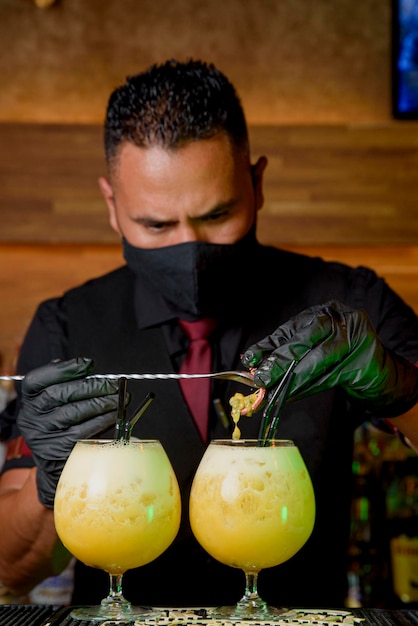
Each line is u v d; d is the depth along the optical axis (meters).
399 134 3.01
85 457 1.25
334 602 1.85
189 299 1.80
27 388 1.40
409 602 2.30
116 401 1.39
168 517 1.27
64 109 3.07
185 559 1.78
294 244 3.03
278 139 3.01
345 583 1.90
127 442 1.27
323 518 1.85
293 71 3.07
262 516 1.22
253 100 3.06
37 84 3.07
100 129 3.01
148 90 1.70
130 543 1.22
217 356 1.92
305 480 1.29
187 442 1.82
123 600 1.30
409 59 3.02
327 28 3.07
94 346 1.95
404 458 2.53
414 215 3.01
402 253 3.08
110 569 1.27
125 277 2.08
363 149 3.01
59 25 3.07
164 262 1.76
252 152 3.01
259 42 3.07
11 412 1.99
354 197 3.01
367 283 2.03
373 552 2.45
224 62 3.07
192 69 1.77
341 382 1.43
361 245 3.03
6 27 3.06
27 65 3.06
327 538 1.85
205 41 3.07
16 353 2.68
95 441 1.29
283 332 1.42
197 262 1.73
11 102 3.06
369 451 2.56
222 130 1.70
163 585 1.78
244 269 1.83
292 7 3.06
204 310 1.83
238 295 1.88
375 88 3.07
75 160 3.00
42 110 3.06
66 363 1.40
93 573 1.83
